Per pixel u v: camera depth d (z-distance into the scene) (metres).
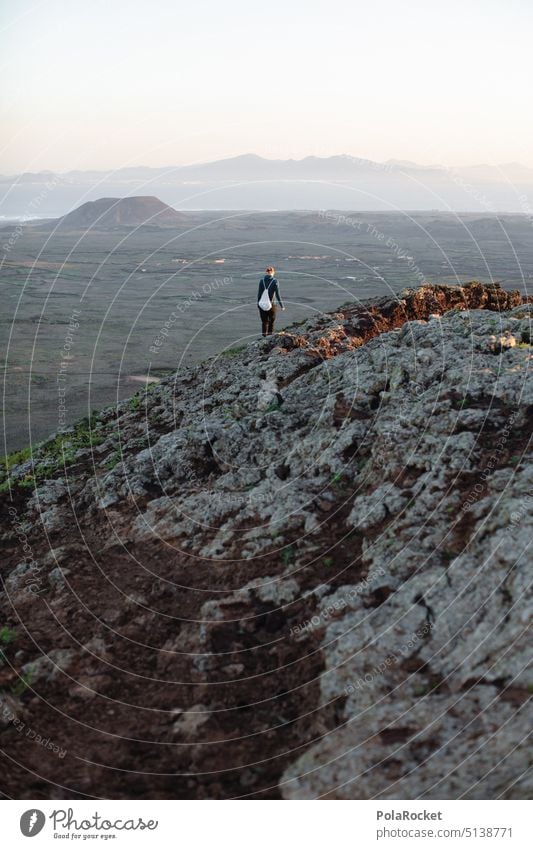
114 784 6.20
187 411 13.85
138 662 7.63
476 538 7.61
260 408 12.30
